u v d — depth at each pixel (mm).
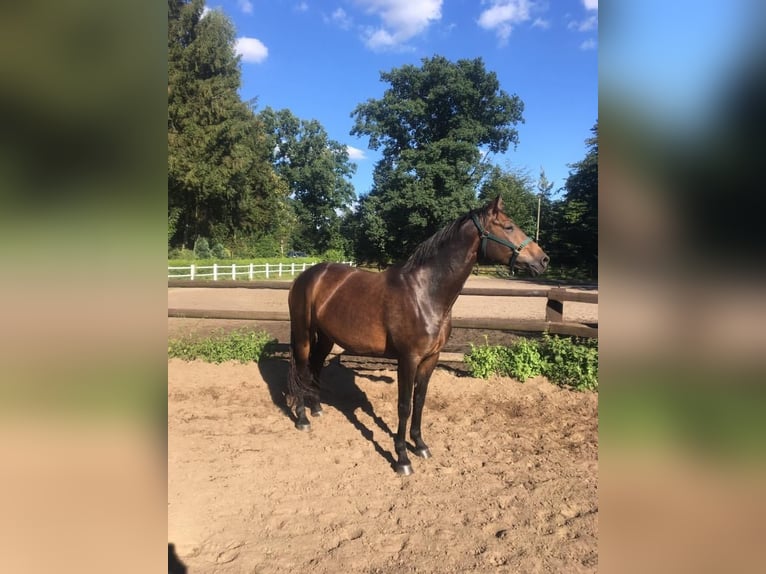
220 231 33094
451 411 4484
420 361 3402
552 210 36938
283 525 2688
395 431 4102
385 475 3311
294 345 4125
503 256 3254
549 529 2631
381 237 34438
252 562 2336
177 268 17234
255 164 33125
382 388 5082
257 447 3748
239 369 5574
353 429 4141
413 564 2334
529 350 5152
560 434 3990
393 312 3330
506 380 5039
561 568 2293
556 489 3072
